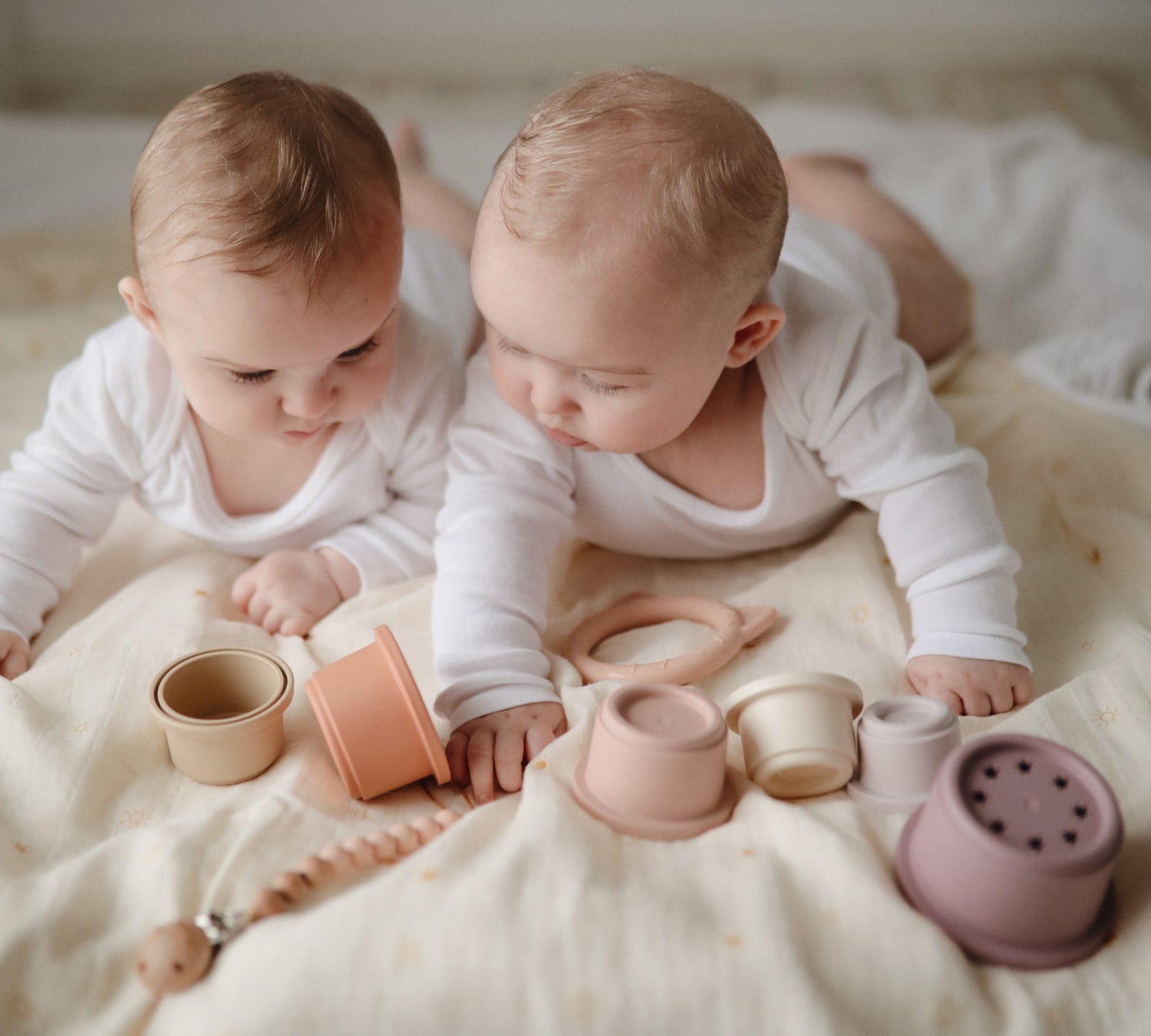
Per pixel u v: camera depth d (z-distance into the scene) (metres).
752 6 3.43
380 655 1.05
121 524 1.47
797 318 1.23
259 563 1.33
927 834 0.90
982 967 0.87
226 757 1.04
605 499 1.31
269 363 1.11
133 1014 0.85
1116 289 1.99
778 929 0.85
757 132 1.11
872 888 0.88
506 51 3.46
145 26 3.38
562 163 1.03
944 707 1.03
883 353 1.24
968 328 1.80
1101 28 3.42
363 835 1.00
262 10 3.39
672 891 0.89
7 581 1.26
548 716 1.11
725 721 1.02
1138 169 2.29
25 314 1.84
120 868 0.94
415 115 3.07
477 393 1.29
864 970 0.84
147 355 1.27
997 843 0.84
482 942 0.84
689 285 1.04
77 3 3.33
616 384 1.07
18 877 0.95
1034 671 1.20
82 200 2.23
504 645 1.15
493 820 0.98
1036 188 2.25
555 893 0.87
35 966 0.87
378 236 1.13
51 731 1.07
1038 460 1.48
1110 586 1.30
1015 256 2.07
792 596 1.29
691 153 1.04
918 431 1.24
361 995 0.81
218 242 1.07
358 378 1.19
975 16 3.43
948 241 2.12
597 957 0.83
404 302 1.39
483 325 1.71
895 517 1.24
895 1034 0.82
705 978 0.82
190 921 0.89
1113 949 0.88
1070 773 0.90
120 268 1.98
